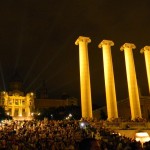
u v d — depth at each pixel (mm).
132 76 71000
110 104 65312
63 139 35875
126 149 18703
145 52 76188
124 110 107250
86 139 6199
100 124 52188
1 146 29688
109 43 71250
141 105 101812
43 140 35000
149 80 73875
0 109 139250
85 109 61938
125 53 73688
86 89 63469
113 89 66812
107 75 67938
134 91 69812
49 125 51188
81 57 66438
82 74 64938
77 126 49344
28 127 50469
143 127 54062
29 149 30469
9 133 43156
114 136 39562
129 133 49500
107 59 69500
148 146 16656
